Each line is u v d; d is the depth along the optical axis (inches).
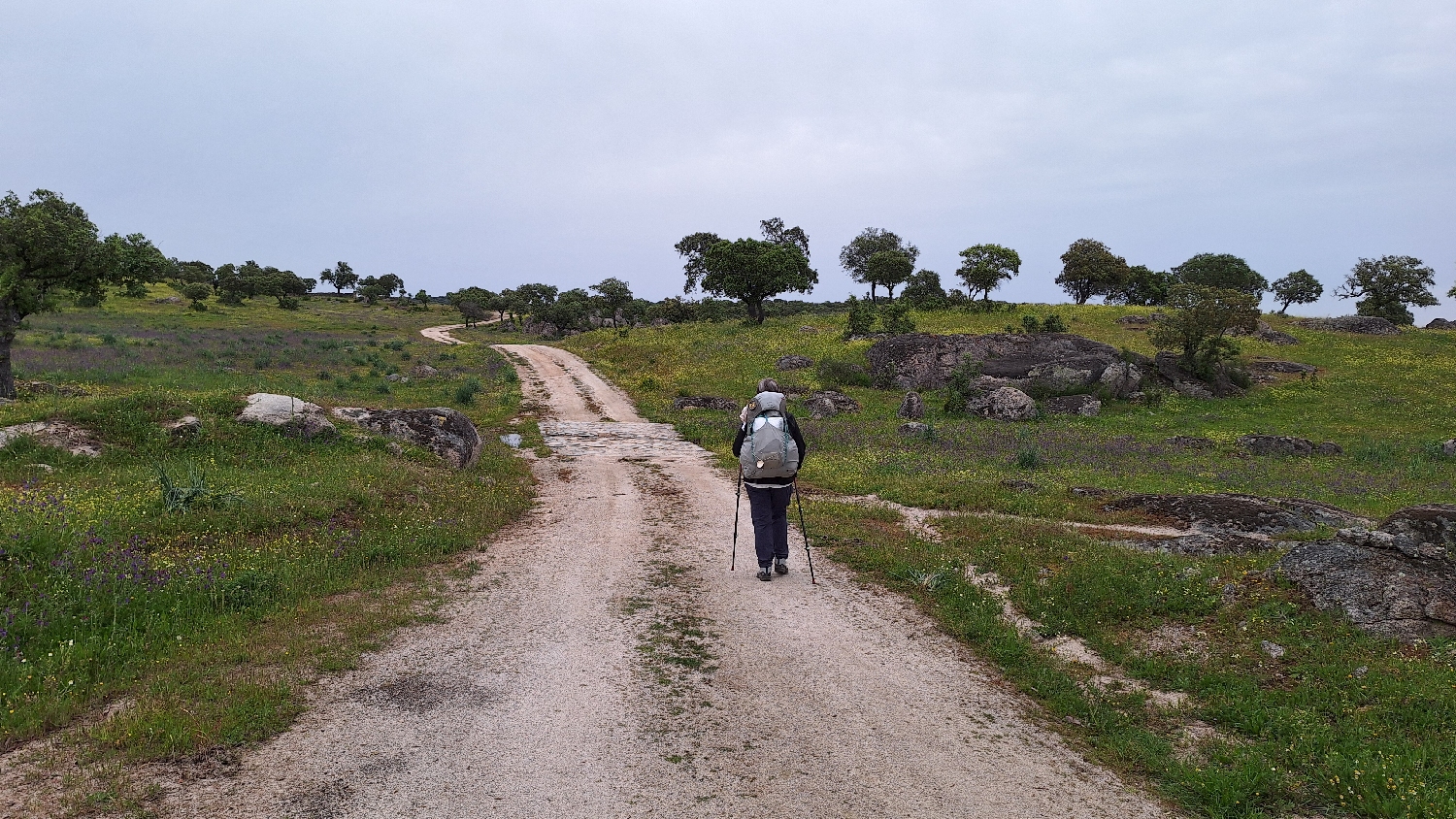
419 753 155.5
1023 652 228.2
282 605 256.8
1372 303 2795.3
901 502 512.1
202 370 1317.7
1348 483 719.7
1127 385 1456.7
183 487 353.1
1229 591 262.2
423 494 441.4
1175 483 681.0
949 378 1517.0
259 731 162.7
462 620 252.4
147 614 230.4
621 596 283.4
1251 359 1732.3
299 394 1056.2
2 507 302.2
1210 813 142.1
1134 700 196.4
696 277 3550.7
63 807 129.0
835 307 4397.1
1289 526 418.0
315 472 449.1
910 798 143.6
